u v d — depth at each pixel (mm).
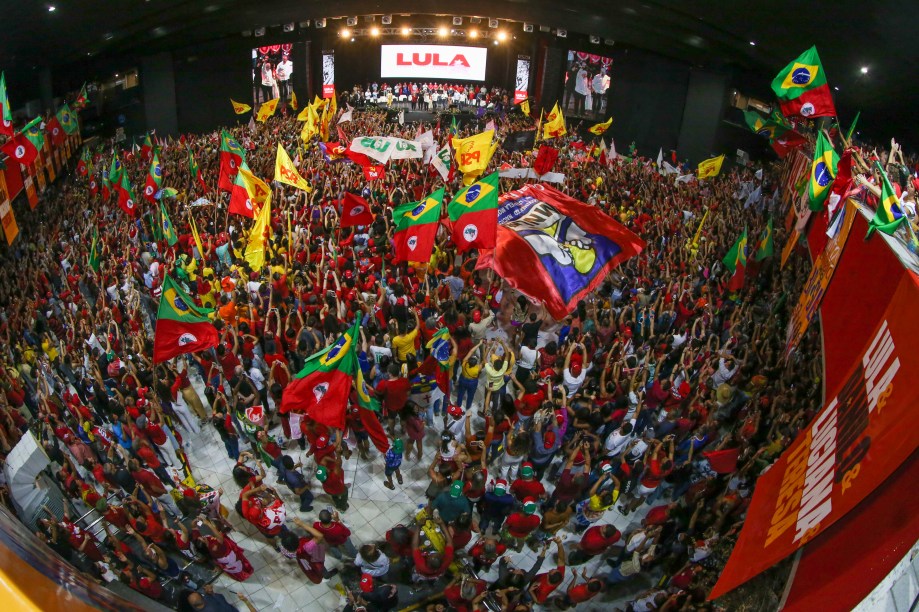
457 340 11016
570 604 7965
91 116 30375
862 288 8797
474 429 11305
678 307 13633
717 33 29625
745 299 15320
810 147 20094
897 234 8328
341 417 8406
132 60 32750
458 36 40594
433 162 18422
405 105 41844
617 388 10164
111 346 12125
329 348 8484
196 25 31812
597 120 40250
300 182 16469
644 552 8047
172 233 15625
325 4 32812
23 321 13477
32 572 2715
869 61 21844
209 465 10531
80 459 9172
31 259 17062
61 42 25094
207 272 13930
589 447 9336
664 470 9023
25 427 10000
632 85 38625
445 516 8055
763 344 12586
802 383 10477
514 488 8352
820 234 13445
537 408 9750
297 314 11742
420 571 7449
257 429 9203
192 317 9805
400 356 10688
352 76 42562
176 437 10344
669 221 19688
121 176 17500
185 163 25500
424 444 10977
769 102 34344
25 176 18031
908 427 3758
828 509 4156
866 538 3855
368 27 38656
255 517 7805
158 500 9078
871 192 10195
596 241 10289
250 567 8328
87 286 14703
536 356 11281
